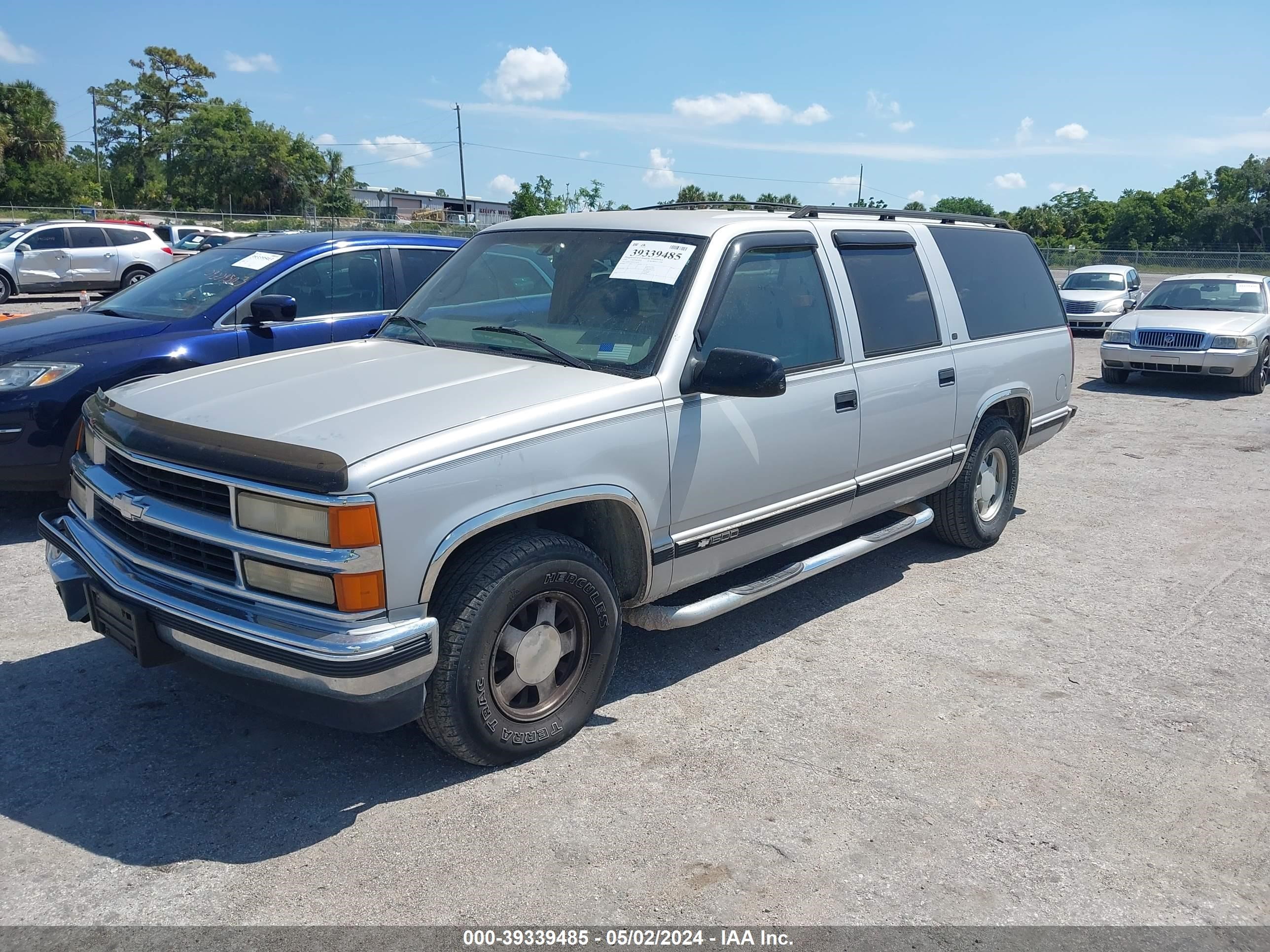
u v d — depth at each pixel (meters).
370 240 7.31
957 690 4.29
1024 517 7.09
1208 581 5.75
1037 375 6.26
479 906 2.82
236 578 3.13
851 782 3.52
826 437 4.49
